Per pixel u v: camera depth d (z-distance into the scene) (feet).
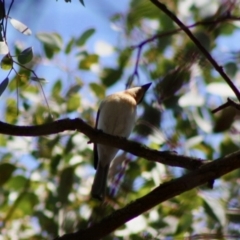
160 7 20.83
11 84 30.73
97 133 19.88
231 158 18.33
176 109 28.45
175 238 28.78
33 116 31.89
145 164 30.12
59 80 33.06
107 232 17.53
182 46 29.63
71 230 30.48
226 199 30.37
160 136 28.71
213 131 29.94
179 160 19.84
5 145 32.58
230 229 29.01
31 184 32.09
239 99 20.04
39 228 33.04
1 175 31.55
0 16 17.66
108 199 29.81
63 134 32.12
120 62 32.09
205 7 29.40
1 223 32.86
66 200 31.07
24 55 18.06
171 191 17.85
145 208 17.75
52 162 31.81
